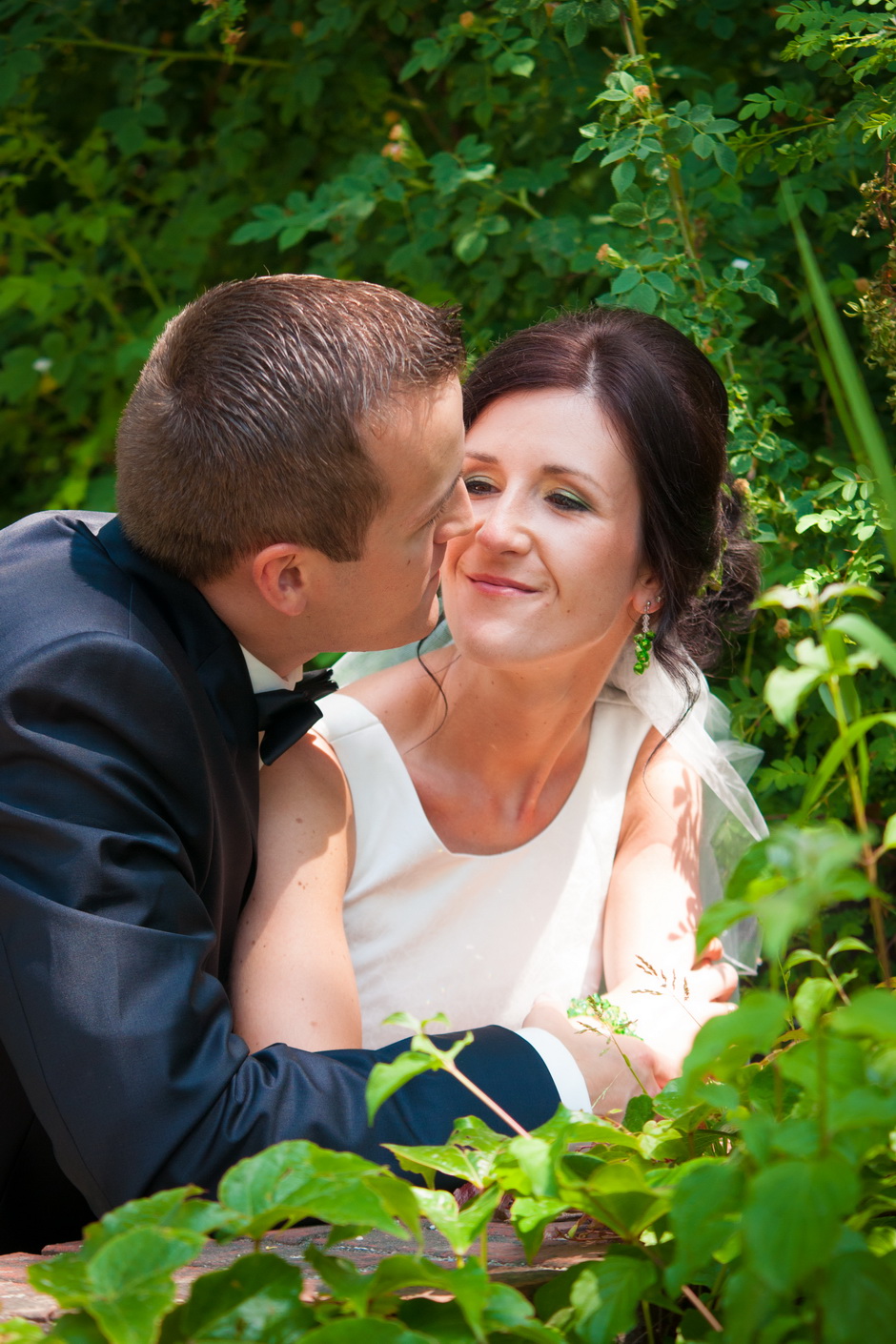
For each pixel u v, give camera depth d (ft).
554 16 7.65
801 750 8.22
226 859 5.06
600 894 6.88
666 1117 3.40
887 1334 2.28
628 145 7.16
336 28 9.87
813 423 9.01
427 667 6.61
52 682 4.30
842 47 6.82
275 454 4.58
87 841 4.17
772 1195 2.21
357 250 10.46
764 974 8.05
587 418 5.78
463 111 10.41
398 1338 2.42
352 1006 5.59
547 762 6.58
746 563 7.24
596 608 5.91
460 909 6.61
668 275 7.31
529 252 9.53
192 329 4.85
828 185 8.04
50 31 11.59
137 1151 4.01
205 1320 2.57
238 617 5.02
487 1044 4.67
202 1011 4.25
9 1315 3.16
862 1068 2.44
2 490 14.01
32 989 4.08
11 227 12.21
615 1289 2.65
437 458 4.80
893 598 7.48
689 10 8.91
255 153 11.40
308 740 6.22
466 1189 4.17
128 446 4.87
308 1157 2.62
